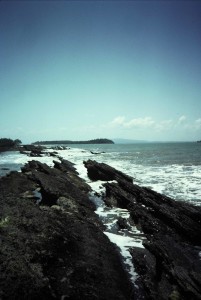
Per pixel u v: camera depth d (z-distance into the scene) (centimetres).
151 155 7556
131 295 873
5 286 742
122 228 1511
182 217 1486
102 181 3069
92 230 1358
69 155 8019
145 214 1599
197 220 1493
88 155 8019
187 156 6812
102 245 1189
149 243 1111
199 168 4034
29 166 3728
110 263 1038
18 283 765
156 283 905
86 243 1161
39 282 796
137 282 945
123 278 957
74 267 949
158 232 1403
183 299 813
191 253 1184
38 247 986
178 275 883
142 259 1060
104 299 816
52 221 1254
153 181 2898
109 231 1465
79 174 3669
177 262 973
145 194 1955
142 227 1495
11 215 1199
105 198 2145
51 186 2081
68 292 815
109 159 6244
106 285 886
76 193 2127
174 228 1458
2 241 959
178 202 1747
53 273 898
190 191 2352
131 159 6144
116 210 1881
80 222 1430
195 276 862
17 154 8575
